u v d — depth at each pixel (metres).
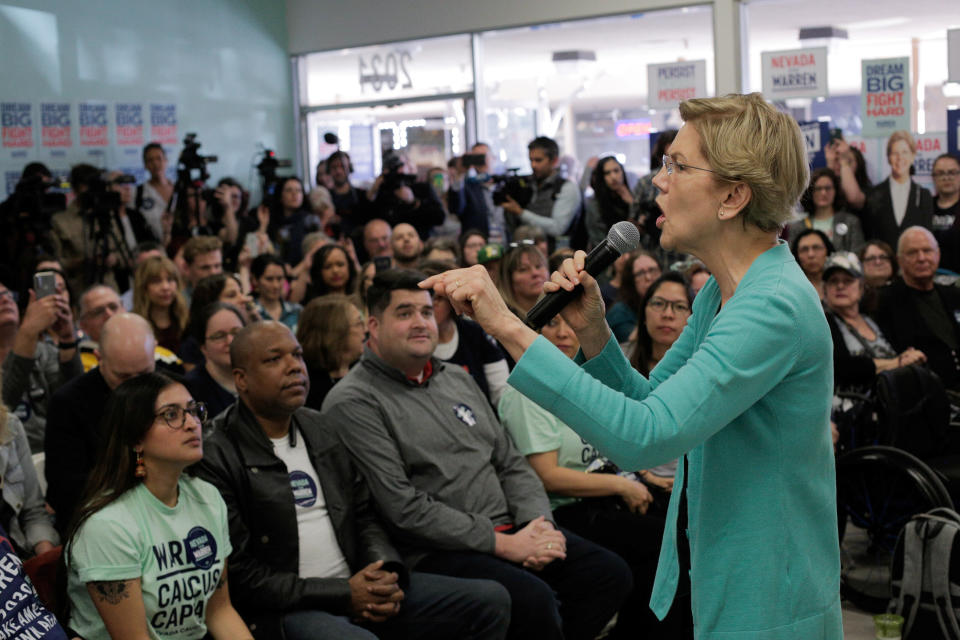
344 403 3.16
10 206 6.92
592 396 1.24
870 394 4.69
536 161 8.01
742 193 1.30
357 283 5.24
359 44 10.38
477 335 4.04
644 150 9.14
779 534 1.33
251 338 2.82
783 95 8.16
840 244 7.43
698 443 1.26
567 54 9.38
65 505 3.14
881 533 4.02
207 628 2.60
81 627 2.43
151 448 2.44
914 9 7.59
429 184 8.23
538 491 3.35
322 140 10.91
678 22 8.80
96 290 4.44
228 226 8.50
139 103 9.27
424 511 3.05
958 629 3.33
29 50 8.39
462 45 9.89
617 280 5.73
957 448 4.41
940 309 5.28
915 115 7.64
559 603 3.10
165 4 9.52
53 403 3.23
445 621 2.86
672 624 3.22
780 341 1.27
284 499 2.80
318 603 2.74
